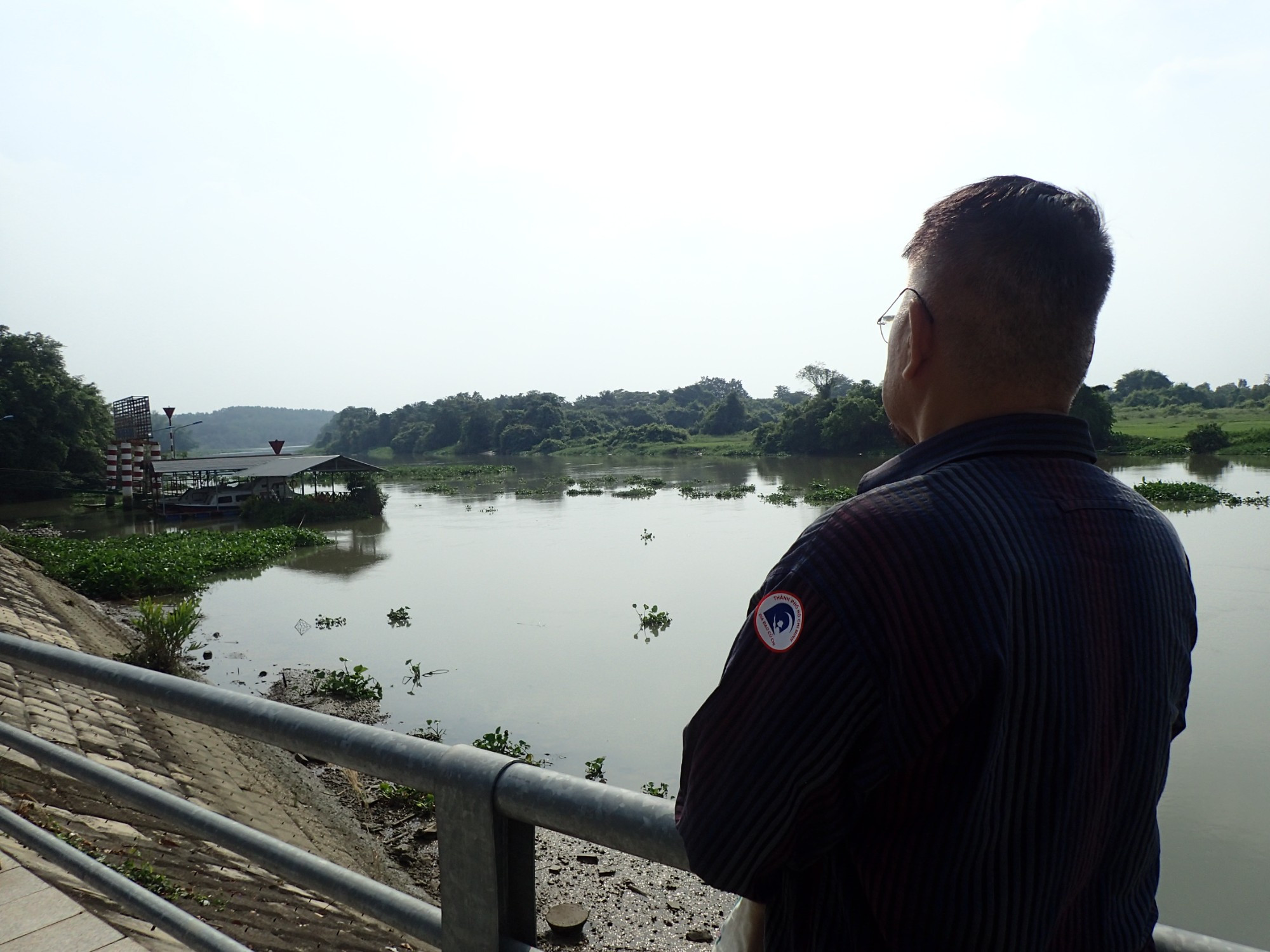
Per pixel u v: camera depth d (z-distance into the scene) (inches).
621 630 705.6
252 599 897.5
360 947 201.9
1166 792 360.2
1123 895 40.7
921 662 34.4
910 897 35.3
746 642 37.9
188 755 351.3
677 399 7263.8
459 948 58.4
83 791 235.1
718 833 37.5
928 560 35.2
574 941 250.8
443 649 664.4
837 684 35.2
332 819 359.6
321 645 687.7
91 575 925.2
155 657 577.6
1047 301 40.4
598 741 460.1
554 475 2979.8
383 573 1037.8
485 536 1359.5
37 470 2322.8
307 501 1662.2
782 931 40.3
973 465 39.4
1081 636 36.4
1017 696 34.5
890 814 36.0
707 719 38.5
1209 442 2449.6
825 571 36.4
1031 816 35.1
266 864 73.7
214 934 82.9
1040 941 35.7
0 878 113.6
